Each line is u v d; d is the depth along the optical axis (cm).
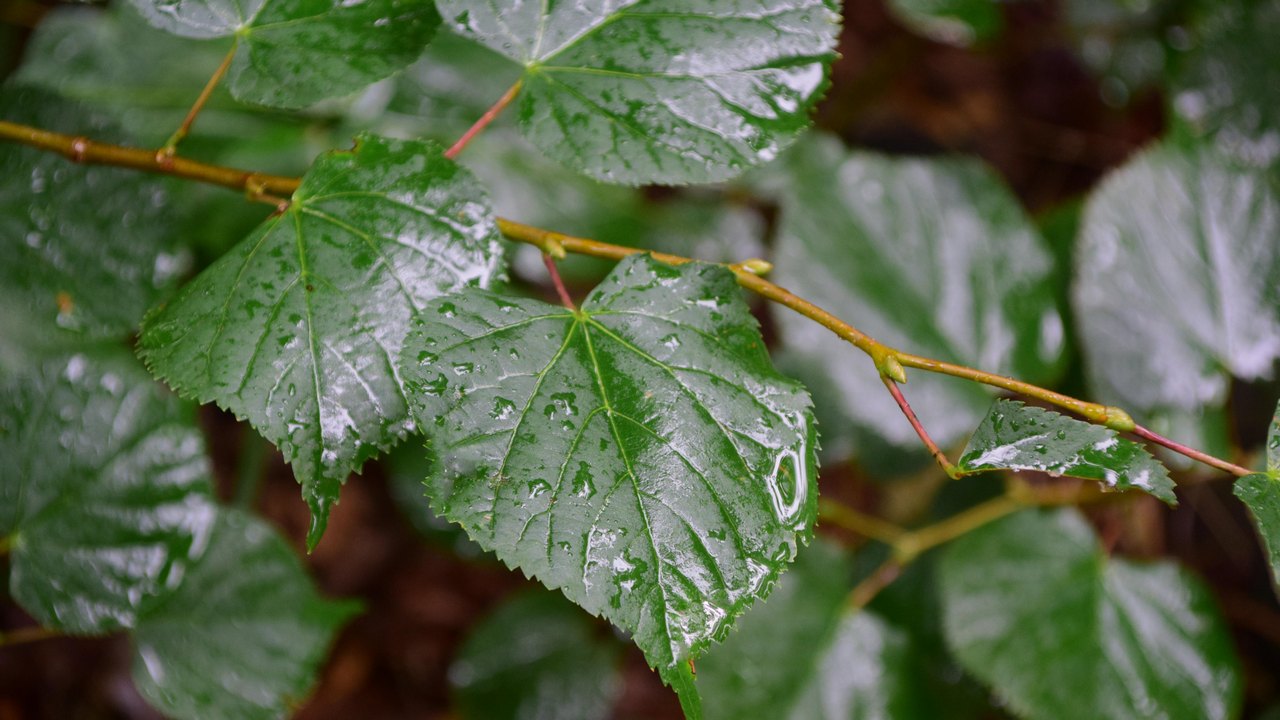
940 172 60
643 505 41
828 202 58
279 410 42
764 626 57
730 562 41
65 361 49
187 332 42
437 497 41
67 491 49
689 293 43
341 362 42
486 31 44
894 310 57
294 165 61
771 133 44
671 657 40
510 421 41
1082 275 57
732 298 43
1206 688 55
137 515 49
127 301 49
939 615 60
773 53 44
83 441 49
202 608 51
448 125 65
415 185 43
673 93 44
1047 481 63
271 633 51
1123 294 56
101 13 63
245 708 50
